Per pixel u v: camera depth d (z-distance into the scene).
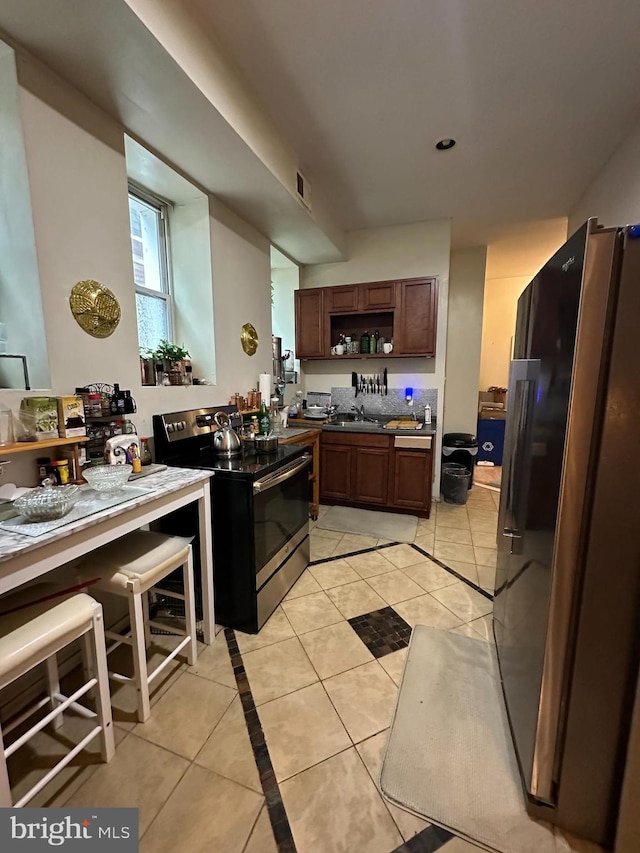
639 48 1.71
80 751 1.25
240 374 2.94
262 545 1.94
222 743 1.33
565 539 0.94
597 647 0.96
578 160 2.63
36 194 1.45
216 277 2.60
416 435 3.38
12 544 1.02
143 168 2.12
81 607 1.18
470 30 1.62
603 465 0.89
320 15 1.54
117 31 1.29
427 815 1.12
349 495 3.71
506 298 6.16
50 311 1.52
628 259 0.83
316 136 2.36
